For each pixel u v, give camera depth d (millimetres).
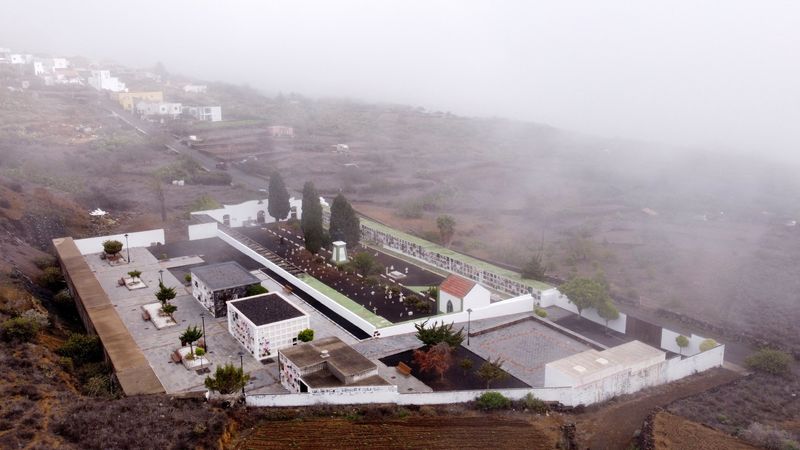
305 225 92625
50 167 134875
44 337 58031
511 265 97875
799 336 74875
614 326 74250
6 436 38969
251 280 73688
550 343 67938
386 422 50250
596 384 56469
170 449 41625
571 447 49062
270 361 60750
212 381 49750
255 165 161250
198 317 70875
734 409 56625
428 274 92188
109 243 87812
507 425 51125
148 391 50688
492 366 56344
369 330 67750
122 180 138750
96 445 40344
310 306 75562
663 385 61500
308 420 49688
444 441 48062
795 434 52688
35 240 93750
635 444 50000
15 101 181375
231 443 45875
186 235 102875
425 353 59000
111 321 62688
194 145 176000
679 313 81375
